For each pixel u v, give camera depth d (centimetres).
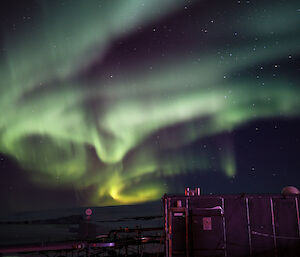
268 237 1343
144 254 1955
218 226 1369
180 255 1349
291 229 1343
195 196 1412
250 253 1333
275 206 1373
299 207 1361
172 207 1403
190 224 1379
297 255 1315
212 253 1344
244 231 1356
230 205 1388
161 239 1883
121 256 1966
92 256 1998
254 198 1386
